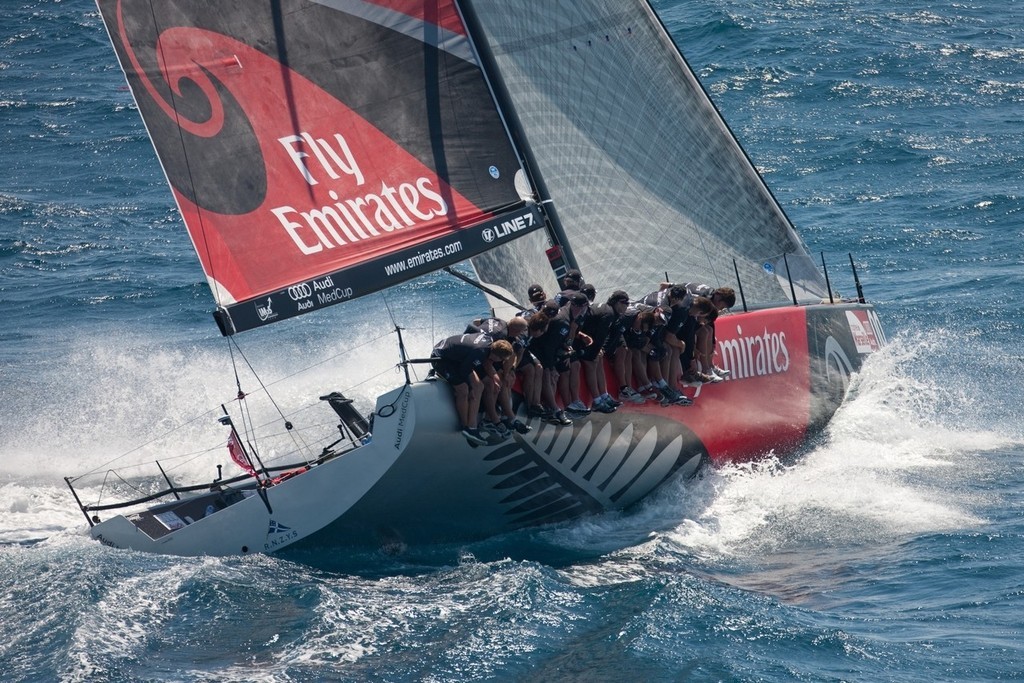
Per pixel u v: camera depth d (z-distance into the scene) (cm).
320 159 4459
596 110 5622
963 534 4569
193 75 4284
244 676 3397
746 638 3662
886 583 4169
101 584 3991
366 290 4425
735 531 4806
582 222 5716
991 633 3709
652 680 3406
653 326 4875
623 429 4947
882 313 7825
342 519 4419
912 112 13475
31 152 14900
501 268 5662
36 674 3409
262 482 4631
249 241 4306
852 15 17288
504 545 4738
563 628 3759
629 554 4569
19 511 5003
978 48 15575
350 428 4947
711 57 15712
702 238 5894
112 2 4159
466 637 3666
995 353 7012
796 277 6125
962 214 10162
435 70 4634
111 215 12281
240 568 4228
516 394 4631
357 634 3681
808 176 11688
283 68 4409
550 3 5459
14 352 8062
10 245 11050
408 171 4594
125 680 3362
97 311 9156
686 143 5788
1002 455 5588
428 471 4441
